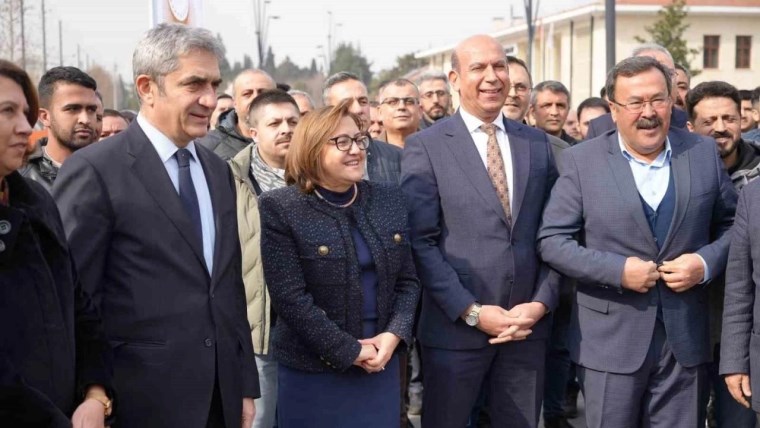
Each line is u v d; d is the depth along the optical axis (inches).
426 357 166.9
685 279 150.8
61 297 103.8
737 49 1433.3
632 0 1368.1
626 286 151.6
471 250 161.9
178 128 124.2
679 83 236.8
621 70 153.4
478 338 161.3
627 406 156.3
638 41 1251.8
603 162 159.3
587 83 1413.6
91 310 112.5
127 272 120.4
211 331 123.5
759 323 145.2
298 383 143.6
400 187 162.2
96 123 189.8
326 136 138.7
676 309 154.9
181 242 122.1
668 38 1153.4
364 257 141.9
